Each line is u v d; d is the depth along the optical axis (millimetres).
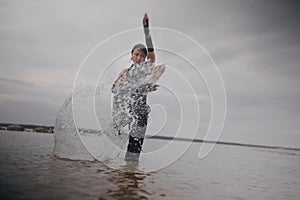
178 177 3473
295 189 3436
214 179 3623
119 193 2359
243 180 3797
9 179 2518
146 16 4410
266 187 3410
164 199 2314
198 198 2480
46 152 4480
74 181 2643
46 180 2588
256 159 7773
